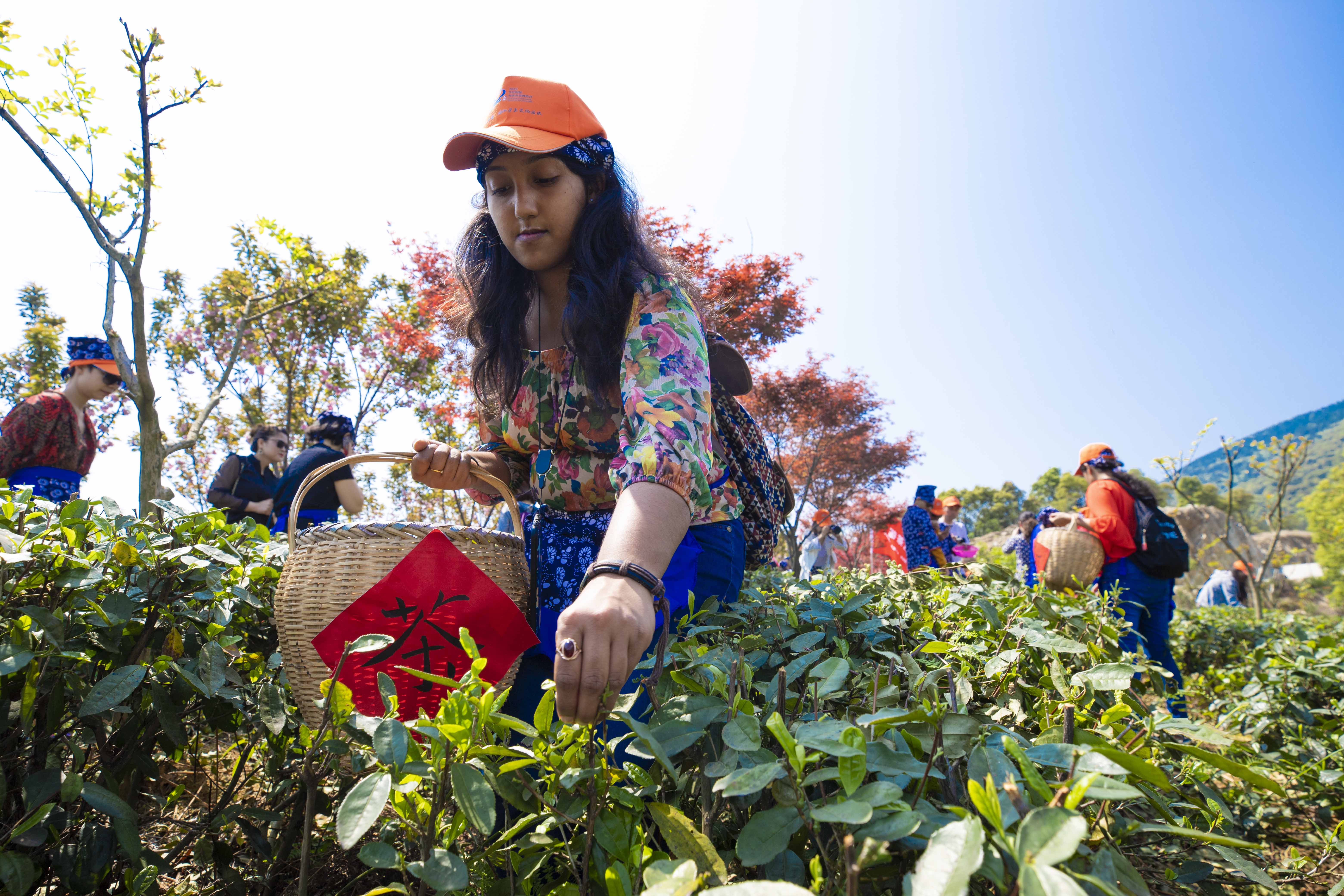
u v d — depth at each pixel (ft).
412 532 3.94
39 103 12.16
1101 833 2.82
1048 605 5.47
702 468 3.50
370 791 2.51
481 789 2.56
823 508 45.27
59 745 3.82
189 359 33.32
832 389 39.83
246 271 29.66
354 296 30.68
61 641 3.61
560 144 4.36
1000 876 1.95
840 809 2.10
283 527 12.71
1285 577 73.36
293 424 33.47
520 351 5.08
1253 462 32.65
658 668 3.20
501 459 5.38
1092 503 11.88
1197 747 2.95
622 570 2.93
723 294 28.86
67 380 11.98
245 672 4.99
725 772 2.68
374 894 2.58
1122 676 3.55
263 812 4.20
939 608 5.76
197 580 4.36
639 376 3.87
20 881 3.06
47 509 4.50
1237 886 5.08
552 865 3.17
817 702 3.12
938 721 2.72
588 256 4.45
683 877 2.09
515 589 4.29
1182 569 11.40
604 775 2.81
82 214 12.10
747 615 5.14
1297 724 8.17
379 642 3.23
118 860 4.02
